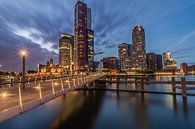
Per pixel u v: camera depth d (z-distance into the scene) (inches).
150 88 1908.2
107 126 663.1
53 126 660.1
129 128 637.3
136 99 1153.4
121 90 1531.7
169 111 839.7
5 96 541.0
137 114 815.7
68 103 1126.4
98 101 1176.2
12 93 612.4
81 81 1129.4
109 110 914.1
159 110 866.8
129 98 1203.2
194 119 718.5
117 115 814.5
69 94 1519.4
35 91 666.8
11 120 727.1
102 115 816.9
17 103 423.2
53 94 551.2
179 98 1091.3
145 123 689.0
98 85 2036.2
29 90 703.7
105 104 1064.8
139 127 645.9
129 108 937.5
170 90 1685.5
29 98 499.2
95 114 836.0
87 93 1562.5
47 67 4384.8
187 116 757.3
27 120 732.0
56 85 941.8
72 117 790.5
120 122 708.7
